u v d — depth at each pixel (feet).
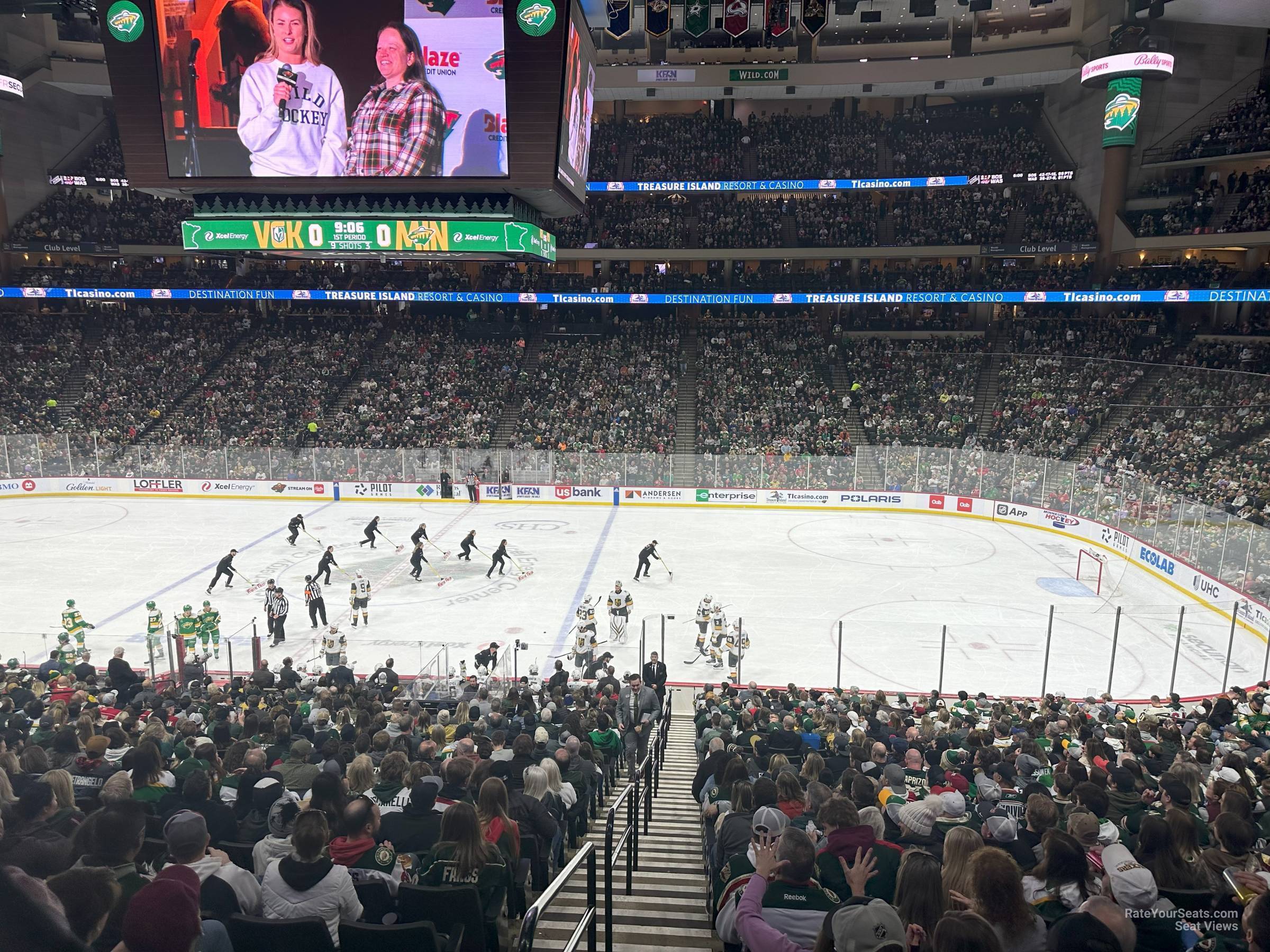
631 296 145.18
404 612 78.89
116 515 117.60
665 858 28.81
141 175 78.84
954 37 144.97
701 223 158.71
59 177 153.58
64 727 27.84
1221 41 132.46
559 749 29.19
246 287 154.10
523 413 138.92
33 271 152.46
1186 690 61.57
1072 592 84.74
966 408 132.67
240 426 136.15
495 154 76.07
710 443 129.80
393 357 150.82
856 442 133.08
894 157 158.71
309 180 78.02
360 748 30.40
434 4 73.10
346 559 96.68
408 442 132.87
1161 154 133.18
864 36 149.28
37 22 149.59
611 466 126.82
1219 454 98.84
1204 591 78.84
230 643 57.31
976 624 73.92
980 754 31.89
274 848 17.21
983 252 143.84
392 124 76.07
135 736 32.32
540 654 68.80
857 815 16.35
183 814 14.84
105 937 12.80
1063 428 120.37
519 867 18.79
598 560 97.09
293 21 74.59
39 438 128.57
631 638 73.61
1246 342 122.42
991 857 12.07
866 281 148.97
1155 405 113.39
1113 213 134.92
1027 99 162.91
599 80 145.79
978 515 119.14
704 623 69.62
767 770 30.12
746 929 12.37
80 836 13.42
